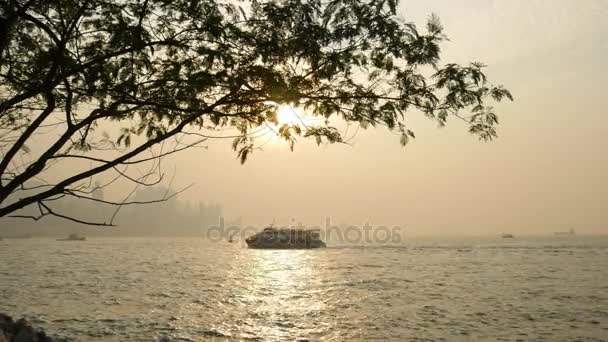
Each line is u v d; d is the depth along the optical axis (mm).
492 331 21656
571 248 128250
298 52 5562
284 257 102188
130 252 116750
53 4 5301
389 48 5512
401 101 5781
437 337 20594
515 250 119188
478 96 5570
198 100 5492
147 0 5445
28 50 6027
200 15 5488
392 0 5312
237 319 25172
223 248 161250
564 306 28625
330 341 20203
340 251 131500
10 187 4848
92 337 20297
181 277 50031
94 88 5328
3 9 5008
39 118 5160
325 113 5934
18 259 83312
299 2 5539
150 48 5422
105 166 5102
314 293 37031
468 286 40062
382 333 21531
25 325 16797
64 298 32531
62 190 4969
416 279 46938
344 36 5543
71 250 126938
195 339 20406
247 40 5566
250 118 5922
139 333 21281
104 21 5613
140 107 5539
